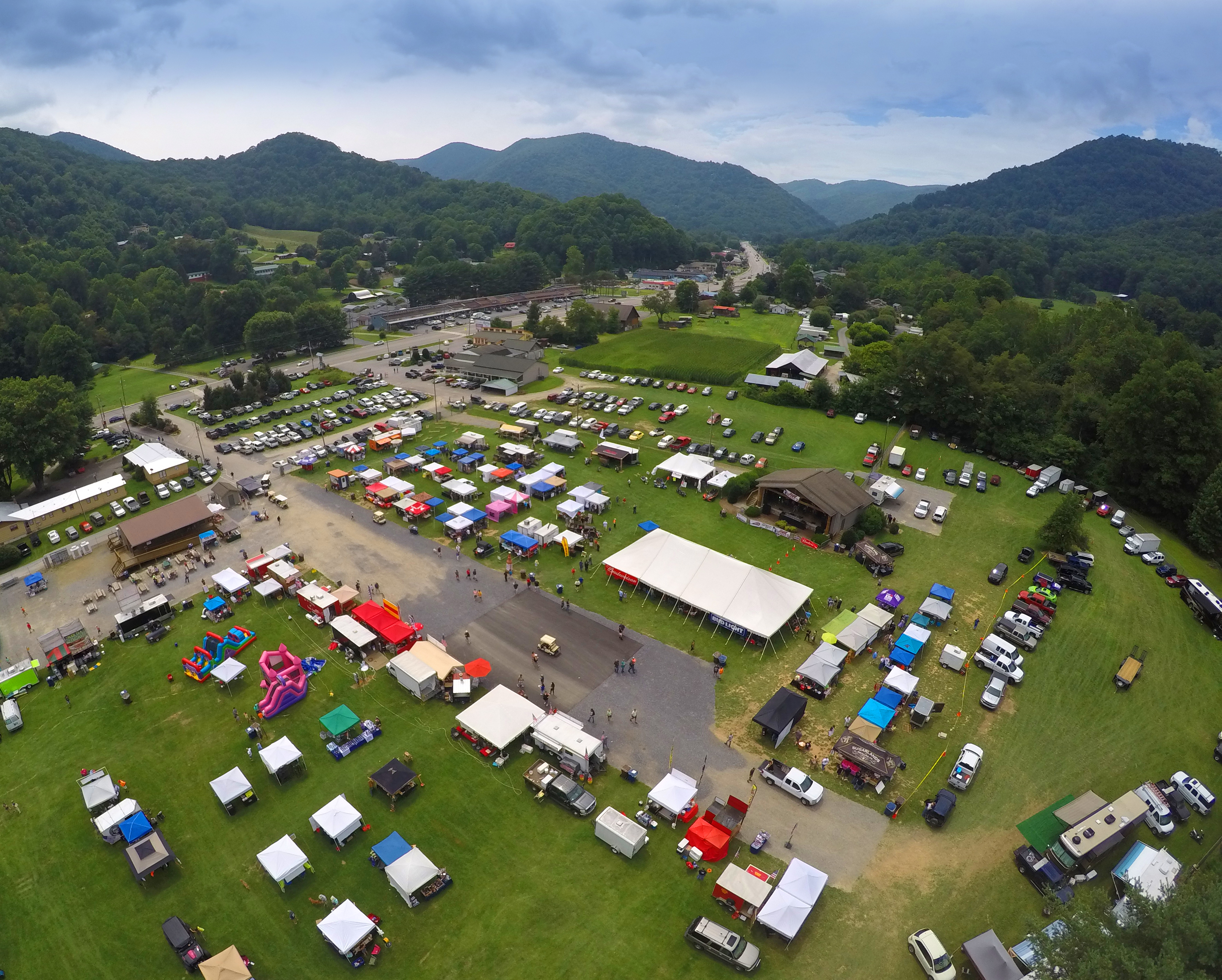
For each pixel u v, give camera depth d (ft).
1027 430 367.66
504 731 174.60
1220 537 269.44
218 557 267.39
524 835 154.92
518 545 265.13
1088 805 155.63
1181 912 107.65
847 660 210.18
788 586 230.48
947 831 156.76
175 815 160.45
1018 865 148.46
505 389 473.67
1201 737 186.09
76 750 179.01
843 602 239.50
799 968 129.08
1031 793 167.53
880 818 159.84
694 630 224.33
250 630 224.74
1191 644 223.51
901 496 324.39
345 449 362.74
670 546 247.09
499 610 233.14
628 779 167.43
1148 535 279.90
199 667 203.41
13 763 175.32
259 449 379.55
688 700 194.08
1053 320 556.92
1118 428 319.88
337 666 208.64
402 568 259.39
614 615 231.50
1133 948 104.42
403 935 134.41
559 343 626.23
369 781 168.35
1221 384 313.32
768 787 167.32
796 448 370.53
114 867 149.18
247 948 132.98
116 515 308.81
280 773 167.22
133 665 209.87
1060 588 247.91
